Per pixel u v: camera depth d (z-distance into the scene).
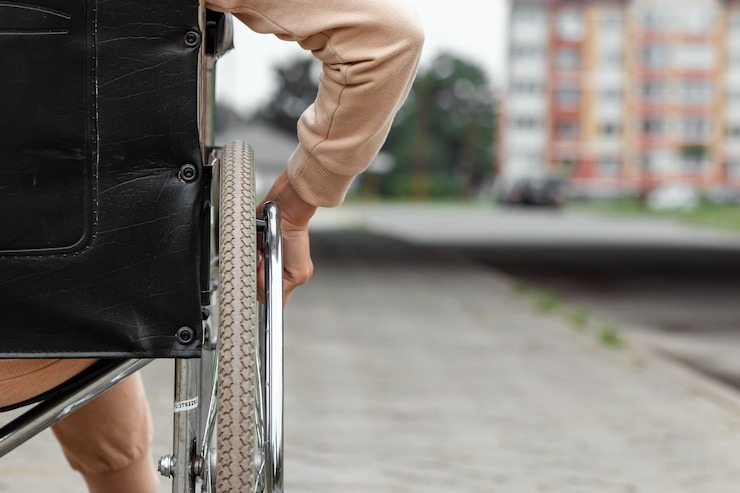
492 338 9.76
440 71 120.75
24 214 2.24
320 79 2.45
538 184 68.44
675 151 105.00
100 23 2.23
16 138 2.23
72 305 2.25
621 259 23.09
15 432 2.51
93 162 2.25
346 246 24.95
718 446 5.85
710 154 104.75
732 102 104.75
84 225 2.25
